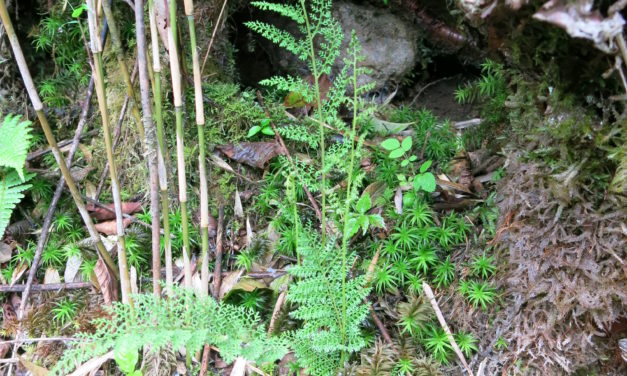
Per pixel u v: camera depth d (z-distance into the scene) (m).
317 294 1.70
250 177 2.24
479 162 2.20
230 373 1.81
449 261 1.96
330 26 1.65
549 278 1.69
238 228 2.16
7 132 1.97
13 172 2.04
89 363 1.78
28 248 2.12
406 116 2.51
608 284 1.58
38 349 1.89
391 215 2.04
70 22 2.18
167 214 1.73
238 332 1.62
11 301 2.04
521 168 1.72
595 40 1.21
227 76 2.43
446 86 2.76
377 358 1.75
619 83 1.40
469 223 2.03
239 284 1.93
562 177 1.60
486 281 1.88
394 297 1.94
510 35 1.45
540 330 1.71
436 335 1.81
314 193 2.18
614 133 1.46
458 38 2.53
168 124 2.16
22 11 2.38
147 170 2.17
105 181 2.24
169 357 1.83
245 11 2.55
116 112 2.22
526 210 1.72
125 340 1.42
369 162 2.21
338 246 1.92
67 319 1.95
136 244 2.06
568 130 1.55
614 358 1.67
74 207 2.19
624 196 1.51
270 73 2.72
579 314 1.64
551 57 1.44
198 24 2.24
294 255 2.07
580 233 1.64
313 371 1.70
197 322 1.58
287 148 2.25
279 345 1.62
